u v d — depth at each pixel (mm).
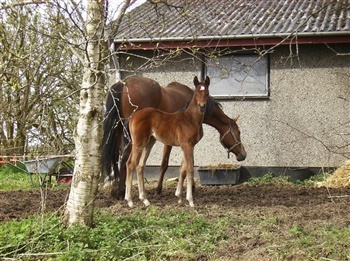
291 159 14594
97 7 7387
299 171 14133
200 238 7582
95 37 7527
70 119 13312
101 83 7840
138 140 10227
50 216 8008
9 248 7008
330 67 14414
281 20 14875
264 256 6836
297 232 7613
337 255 6703
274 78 14719
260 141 14789
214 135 15070
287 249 6969
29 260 6871
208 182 14039
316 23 14180
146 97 10938
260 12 16047
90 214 7891
